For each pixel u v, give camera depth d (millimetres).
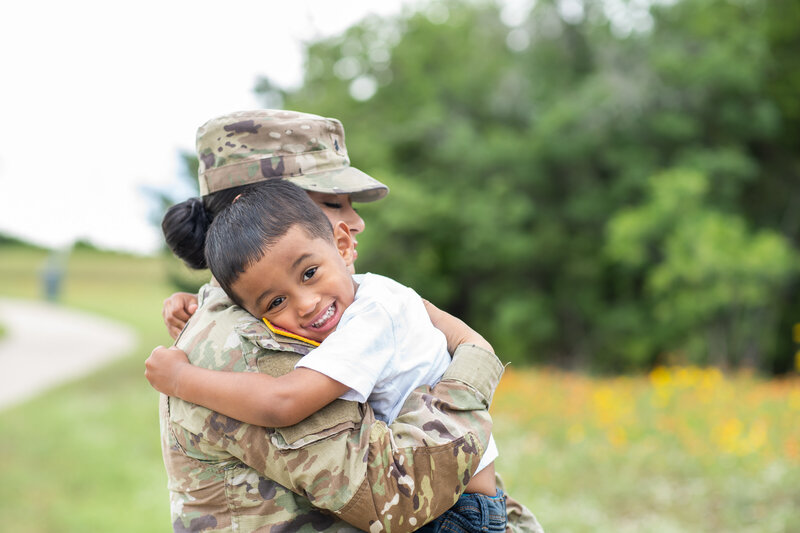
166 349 1356
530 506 5648
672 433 7098
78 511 6559
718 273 13555
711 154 15352
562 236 16875
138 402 12562
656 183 14383
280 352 1316
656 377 9383
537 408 8453
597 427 7570
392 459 1236
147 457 8711
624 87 15250
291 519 1276
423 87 17875
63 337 25250
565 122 15406
